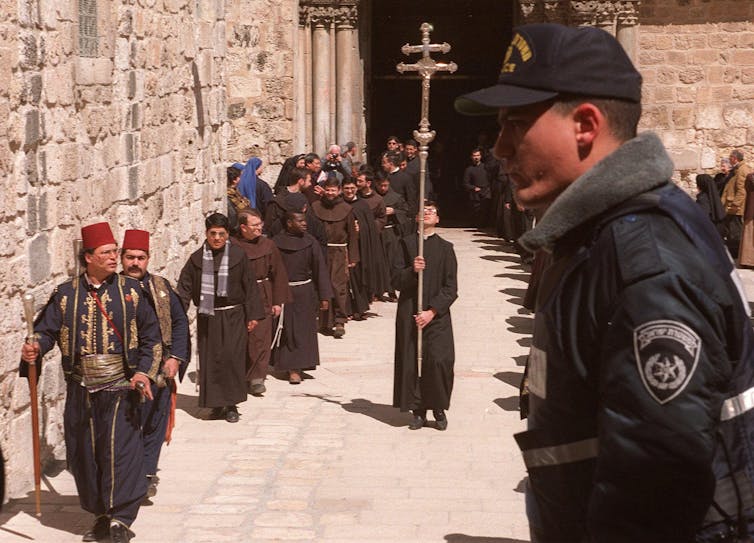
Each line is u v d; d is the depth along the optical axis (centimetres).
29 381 666
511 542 680
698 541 185
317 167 1717
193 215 1275
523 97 192
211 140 1355
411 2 2780
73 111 872
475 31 2786
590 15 2178
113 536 650
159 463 860
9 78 736
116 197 999
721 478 184
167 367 744
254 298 994
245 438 941
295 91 2153
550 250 198
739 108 2244
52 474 806
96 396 660
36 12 789
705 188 1952
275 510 745
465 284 1806
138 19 1055
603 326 184
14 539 668
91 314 663
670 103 2255
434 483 816
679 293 175
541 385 200
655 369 172
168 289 749
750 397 186
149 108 1096
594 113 192
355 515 736
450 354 964
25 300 653
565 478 197
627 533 175
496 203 2469
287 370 1154
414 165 1955
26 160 770
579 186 189
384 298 1705
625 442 173
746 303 190
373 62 2802
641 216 185
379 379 1189
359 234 1509
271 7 2088
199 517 727
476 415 1031
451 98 2811
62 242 846
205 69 1320
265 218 1391
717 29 2231
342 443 930
